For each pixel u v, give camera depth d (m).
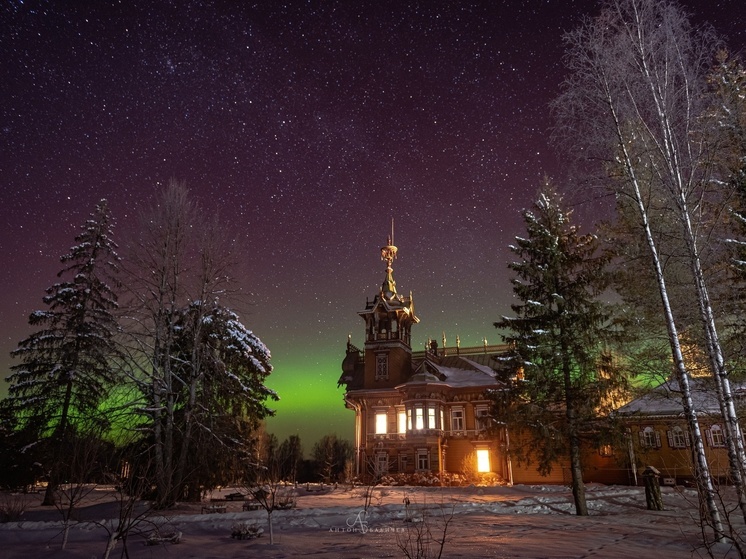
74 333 30.70
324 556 12.23
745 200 18.31
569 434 21.91
